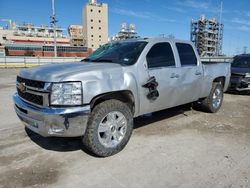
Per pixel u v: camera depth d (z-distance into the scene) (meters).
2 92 10.61
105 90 3.91
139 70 4.49
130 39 5.37
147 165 3.84
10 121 6.08
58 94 3.58
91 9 85.88
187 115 6.60
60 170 3.71
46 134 3.70
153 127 5.59
